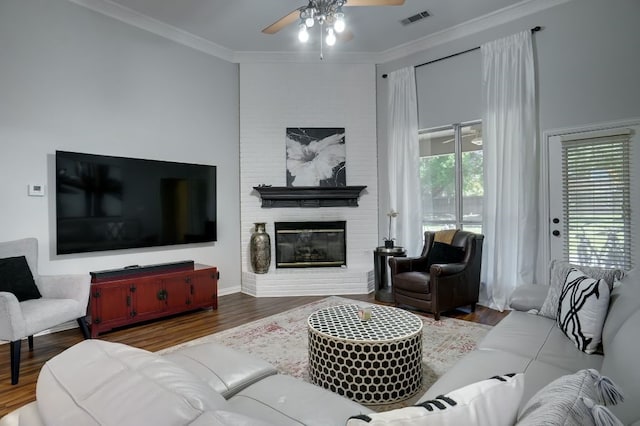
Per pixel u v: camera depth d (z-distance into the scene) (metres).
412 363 2.24
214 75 5.04
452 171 4.78
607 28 3.57
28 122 3.41
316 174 5.38
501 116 4.16
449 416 0.77
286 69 5.36
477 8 4.12
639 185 3.43
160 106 4.44
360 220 5.43
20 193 3.36
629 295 1.82
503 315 3.94
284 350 3.02
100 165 3.82
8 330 2.46
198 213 4.75
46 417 0.77
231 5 3.99
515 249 4.07
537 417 0.70
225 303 4.59
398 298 4.12
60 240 3.54
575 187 3.77
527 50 4.00
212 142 5.00
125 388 0.74
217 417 0.64
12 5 3.32
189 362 1.66
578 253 3.76
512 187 4.07
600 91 3.62
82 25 3.77
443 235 4.41
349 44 5.02
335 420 1.24
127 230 4.04
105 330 3.54
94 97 3.86
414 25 4.50
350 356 2.17
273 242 5.32
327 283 4.98
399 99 5.12
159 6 3.99
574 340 1.96
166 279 3.92
